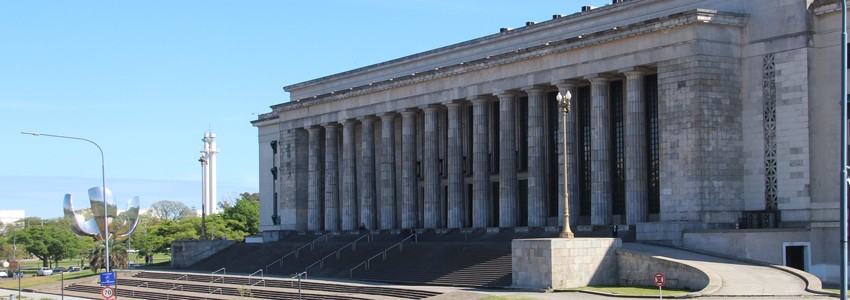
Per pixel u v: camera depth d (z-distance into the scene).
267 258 120.94
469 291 77.62
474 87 109.31
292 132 137.88
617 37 93.19
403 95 119.25
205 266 127.88
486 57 107.50
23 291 123.00
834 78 82.94
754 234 80.25
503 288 79.50
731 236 81.19
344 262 106.81
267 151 156.00
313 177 134.00
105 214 74.00
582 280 75.69
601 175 95.94
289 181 138.12
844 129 40.53
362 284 90.00
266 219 155.38
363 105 125.50
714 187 86.75
